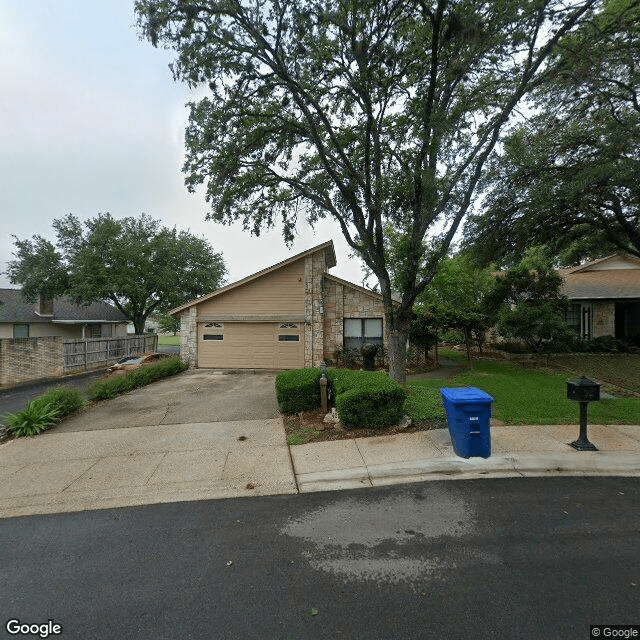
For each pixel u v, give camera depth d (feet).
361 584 9.17
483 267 42.24
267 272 49.75
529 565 9.70
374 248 29.48
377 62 26.53
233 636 7.68
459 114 24.99
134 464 17.40
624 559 9.87
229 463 17.19
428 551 10.44
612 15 23.22
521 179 33.27
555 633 7.51
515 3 21.61
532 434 19.58
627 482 14.67
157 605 8.64
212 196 33.17
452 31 22.95
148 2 23.12
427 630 7.68
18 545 11.35
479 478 15.28
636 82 25.53
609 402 25.96
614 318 60.08
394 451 17.69
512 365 46.47
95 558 10.59
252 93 28.91
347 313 49.85
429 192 25.57
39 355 52.85
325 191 32.63
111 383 33.24
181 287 91.30
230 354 50.98
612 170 26.48
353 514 12.68
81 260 76.33
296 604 8.54
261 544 11.07
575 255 50.11
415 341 45.37
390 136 29.89
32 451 19.40
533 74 25.29
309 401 24.86
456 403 16.49
